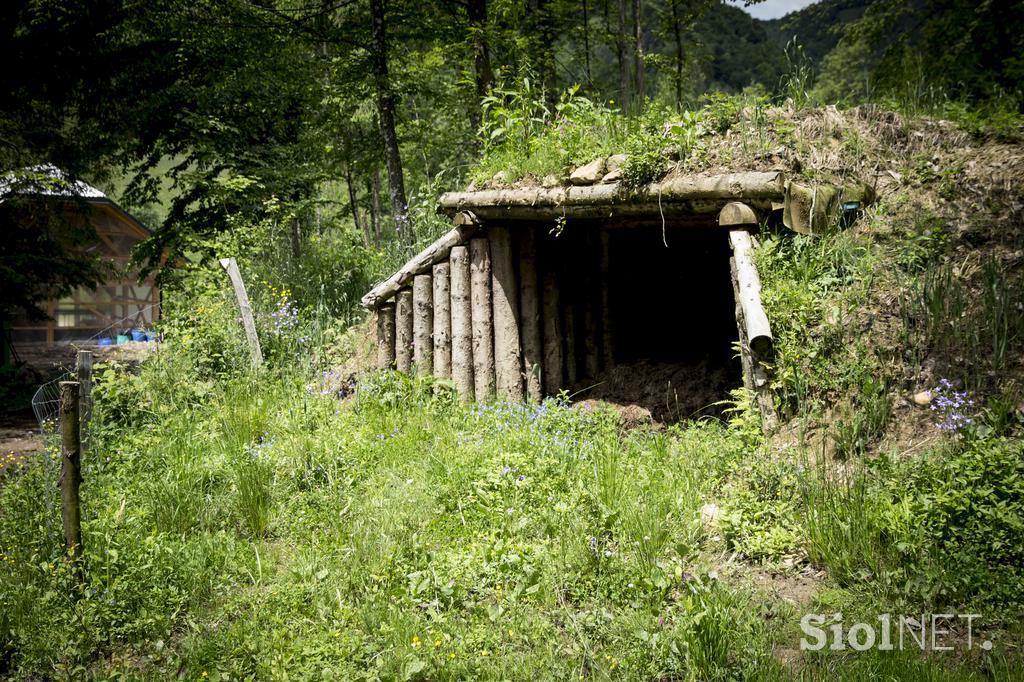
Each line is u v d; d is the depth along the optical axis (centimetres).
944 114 757
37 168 1272
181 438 677
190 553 483
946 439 508
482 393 820
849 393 560
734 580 439
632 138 727
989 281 561
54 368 1712
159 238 1351
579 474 559
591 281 858
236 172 1309
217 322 940
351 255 1144
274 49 1205
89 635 408
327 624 409
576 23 1481
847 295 598
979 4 1337
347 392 872
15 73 1343
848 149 694
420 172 1418
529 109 911
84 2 1257
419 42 1327
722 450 566
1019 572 401
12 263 1321
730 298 847
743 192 641
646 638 375
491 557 463
